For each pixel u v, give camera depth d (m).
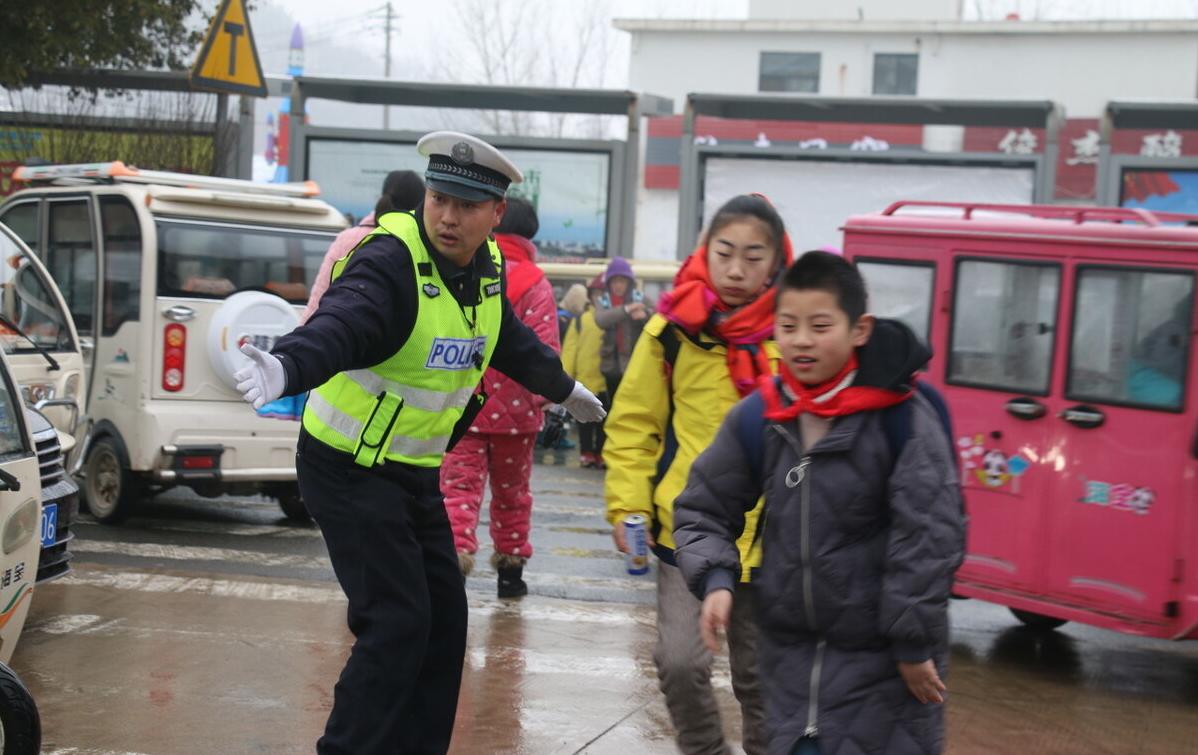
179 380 8.97
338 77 18.72
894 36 34.25
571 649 6.52
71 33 15.71
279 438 9.21
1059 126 18.09
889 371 3.17
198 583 7.51
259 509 10.36
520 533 7.41
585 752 5.06
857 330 3.21
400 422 3.89
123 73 17.70
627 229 19.64
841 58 34.69
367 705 3.82
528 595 7.65
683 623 4.02
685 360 4.13
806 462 3.22
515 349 4.23
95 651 6.07
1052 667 6.97
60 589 7.20
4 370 4.77
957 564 3.14
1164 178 17.78
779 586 3.26
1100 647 7.48
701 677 4.01
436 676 4.11
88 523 9.29
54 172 9.84
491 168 3.81
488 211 3.85
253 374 3.25
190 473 8.96
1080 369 6.71
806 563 3.22
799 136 30.70
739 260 4.06
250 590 7.40
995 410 6.98
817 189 19.27
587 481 12.95
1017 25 33.19
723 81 35.28
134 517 9.66
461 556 6.68
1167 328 6.43
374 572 3.87
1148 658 7.28
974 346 7.10
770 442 3.29
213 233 9.13
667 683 4.03
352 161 19.34
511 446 7.03
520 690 5.81
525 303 6.68
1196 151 26.27
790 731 3.23
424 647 3.92
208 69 15.10
